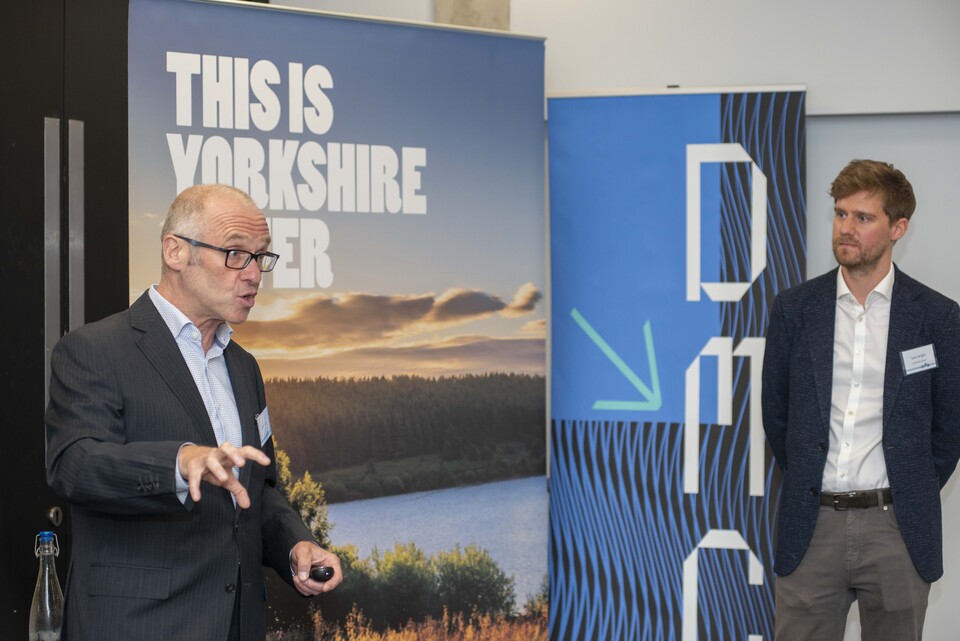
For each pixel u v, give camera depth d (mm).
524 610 3053
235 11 2773
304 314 2840
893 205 2607
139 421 1828
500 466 3035
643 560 3262
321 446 2855
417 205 2949
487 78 3025
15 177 2592
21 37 2598
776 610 2832
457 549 2986
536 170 3074
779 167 3207
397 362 2928
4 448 2590
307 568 1970
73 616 1805
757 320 3223
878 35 3422
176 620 1799
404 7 3482
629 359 3260
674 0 3479
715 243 3229
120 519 1810
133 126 2688
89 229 2686
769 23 3455
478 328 3010
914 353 2621
